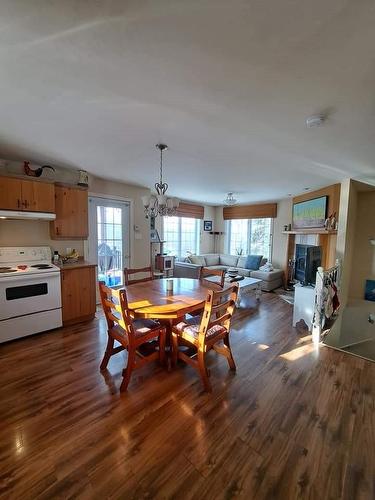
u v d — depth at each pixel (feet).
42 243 11.37
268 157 9.70
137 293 8.17
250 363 8.04
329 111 5.84
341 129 6.80
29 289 9.39
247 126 6.89
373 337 12.54
